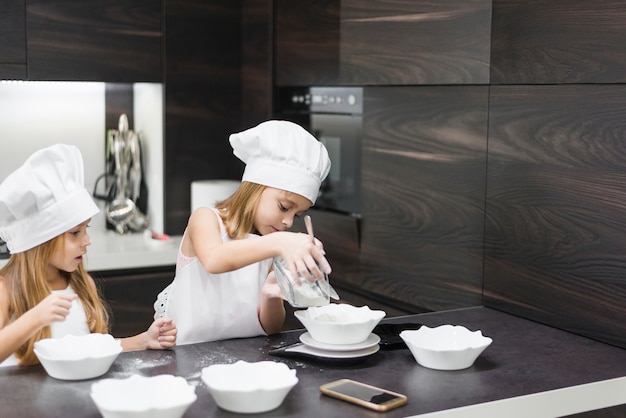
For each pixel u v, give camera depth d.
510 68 2.15
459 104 2.34
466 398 1.52
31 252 1.90
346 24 2.75
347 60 2.76
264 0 3.22
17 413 1.42
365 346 1.73
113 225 3.61
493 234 2.25
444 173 2.41
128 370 1.66
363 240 2.78
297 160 1.92
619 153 1.87
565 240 2.02
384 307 2.70
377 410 1.45
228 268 1.80
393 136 2.61
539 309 2.11
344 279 2.88
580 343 1.93
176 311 2.04
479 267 2.30
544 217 2.08
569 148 2.00
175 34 3.32
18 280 1.91
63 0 3.09
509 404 1.52
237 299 2.04
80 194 1.90
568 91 1.99
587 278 1.97
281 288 1.78
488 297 2.27
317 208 3.05
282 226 1.97
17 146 3.48
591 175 1.94
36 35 3.07
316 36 2.91
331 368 1.69
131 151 3.53
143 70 3.28
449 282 2.42
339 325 1.71
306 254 1.69
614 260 1.90
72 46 3.13
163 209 3.44
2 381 1.58
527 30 2.10
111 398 1.41
